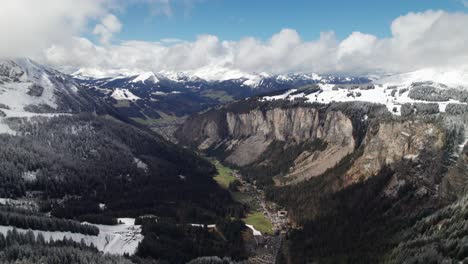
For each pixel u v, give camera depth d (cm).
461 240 14188
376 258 16912
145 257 17512
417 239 16412
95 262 14762
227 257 18162
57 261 14275
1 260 13675
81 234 18262
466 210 16312
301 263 19062
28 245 15012
